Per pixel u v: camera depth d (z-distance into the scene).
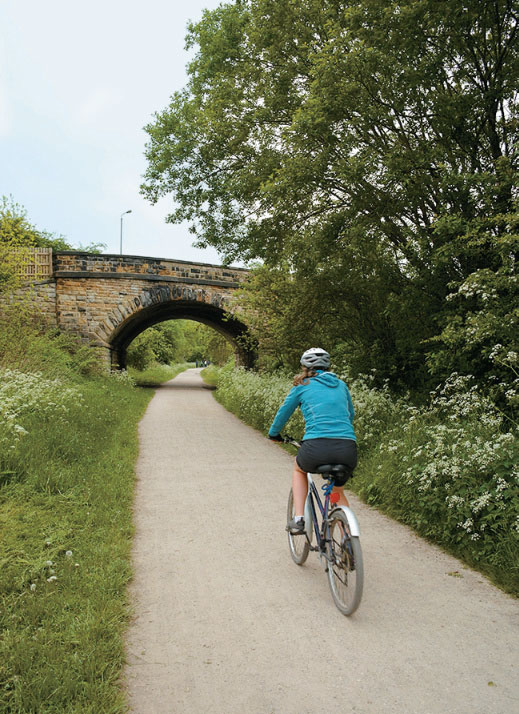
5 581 3.61
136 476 7.42
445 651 2.91
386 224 9.66
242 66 13.02
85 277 23.70
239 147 13.10
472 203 8.11
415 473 5.30
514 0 7.59
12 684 2.56
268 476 7.49
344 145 9.09
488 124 8.64
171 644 3.03
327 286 11.81
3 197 17.56
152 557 4.43
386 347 12.00
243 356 30.47
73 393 11.32
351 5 9.20
